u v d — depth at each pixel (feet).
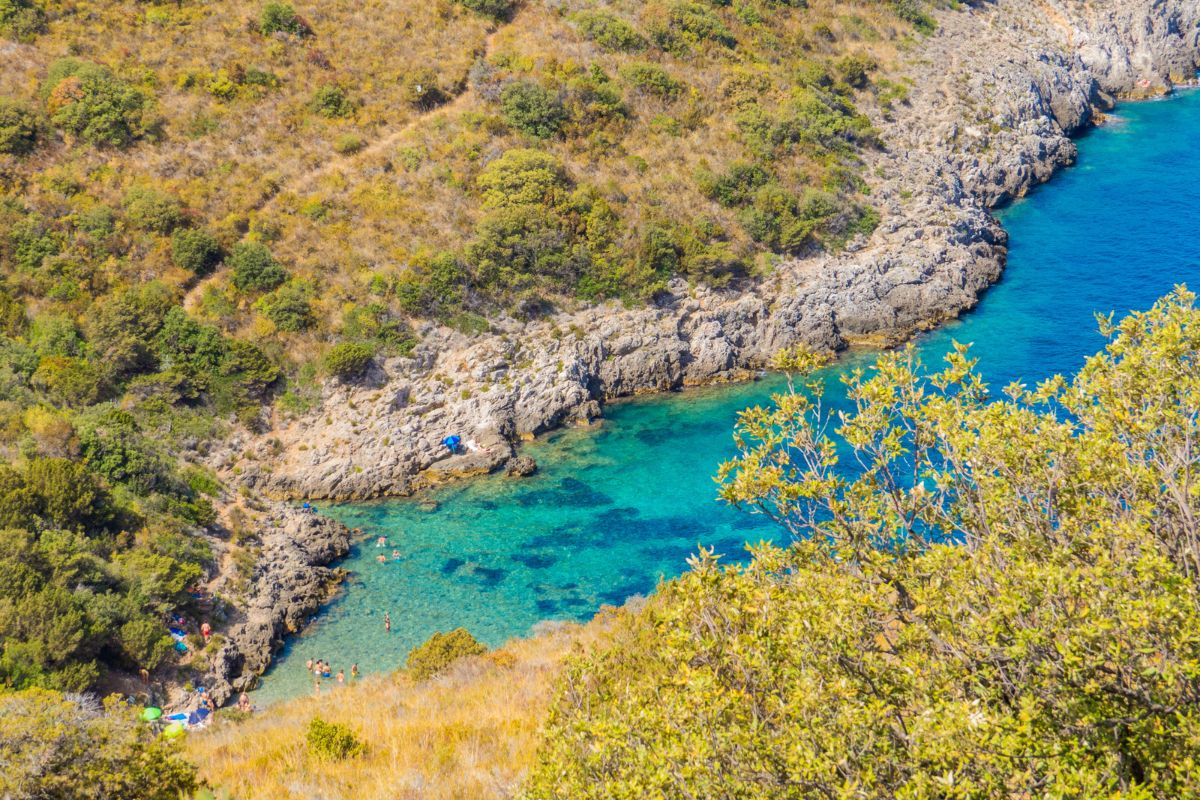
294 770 73.61
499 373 249.55
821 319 275.80
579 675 67.41
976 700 46.85
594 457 234.79
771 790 44.98
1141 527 51.49
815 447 68.74
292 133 287.89
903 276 283.59
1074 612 47.42
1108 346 70.54
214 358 235.20
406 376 245.24
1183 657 44.11
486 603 182.50
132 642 155.53
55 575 156.56
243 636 171.94
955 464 63.05
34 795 55.21
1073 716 44.45
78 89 270.05
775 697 50.72
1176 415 59.36
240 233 257.96
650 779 46.26
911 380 68.90
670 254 274.16
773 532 198.08
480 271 259.60
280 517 211.61
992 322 271.49
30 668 141.28
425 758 73.92
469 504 218.38
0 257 238.48
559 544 199.72
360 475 226.79
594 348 261.03
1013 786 43.06
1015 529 57.21
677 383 268.00
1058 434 59.88
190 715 148.56
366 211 268.82
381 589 190.19
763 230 287.07
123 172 262.47
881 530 64.13
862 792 42.04
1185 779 41.39
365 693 123.65
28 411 195.52
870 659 50.37
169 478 202.08
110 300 233.35
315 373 241.55
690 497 214.07
